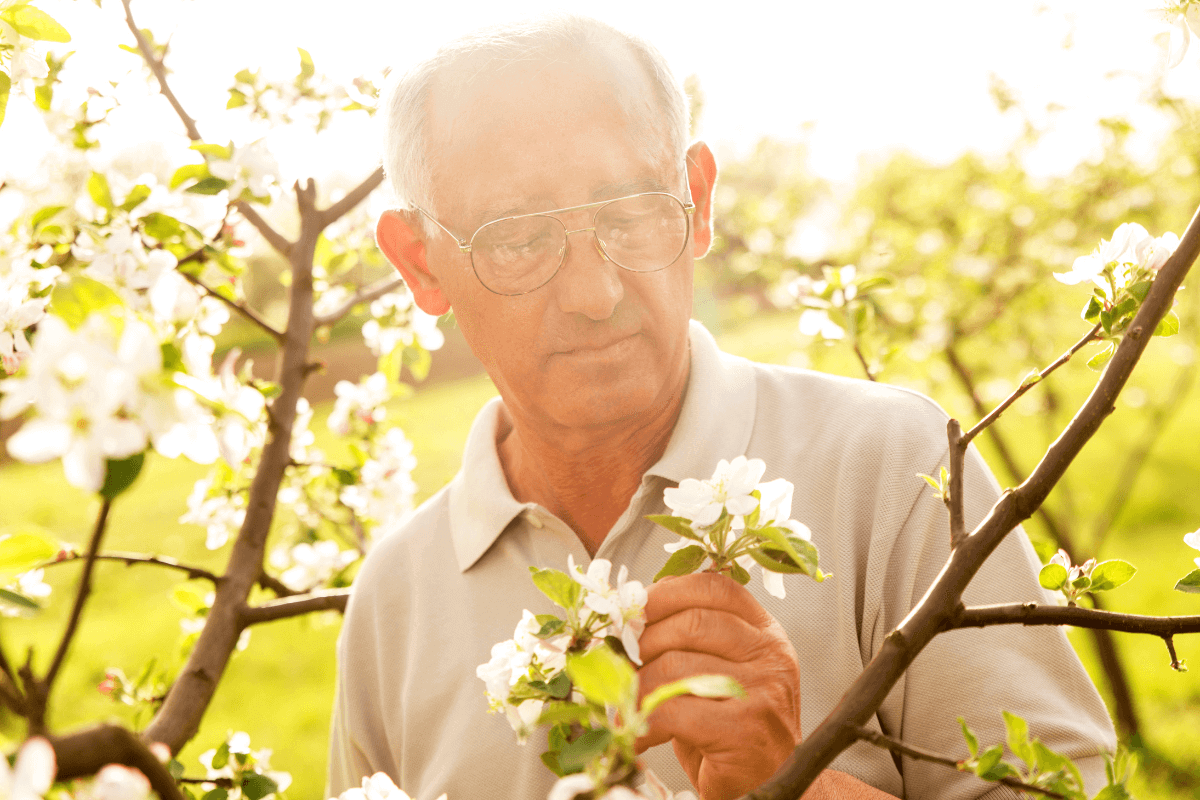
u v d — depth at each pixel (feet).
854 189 19.63
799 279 7.77
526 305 4.03
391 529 5.62
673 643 2.86
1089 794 3.60
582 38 4.07
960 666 3.96
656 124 4.11
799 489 4.46
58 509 39.52
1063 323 18.12
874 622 4.26
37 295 4.43
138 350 1.97
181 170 5.10
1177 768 16.49
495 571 4.85
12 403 1.90
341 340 71.15
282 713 23.95
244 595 5.94
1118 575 3.35
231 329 49.78
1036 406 18.42
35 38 4.71
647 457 4.62
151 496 41.04
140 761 2.04
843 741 2.43
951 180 18.39
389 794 3.71
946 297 17.13
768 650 2.89
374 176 7.15
